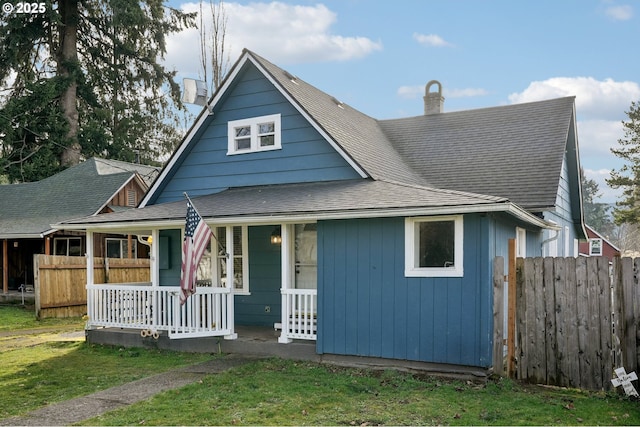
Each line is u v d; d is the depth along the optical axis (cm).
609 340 722
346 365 917
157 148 3834
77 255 2378
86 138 3297
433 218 860
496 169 1355
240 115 1325
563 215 1598
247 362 953
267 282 1245
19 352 1141
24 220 2405
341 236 940
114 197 2431
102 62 3559
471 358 820
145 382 830
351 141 1262
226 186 1332
